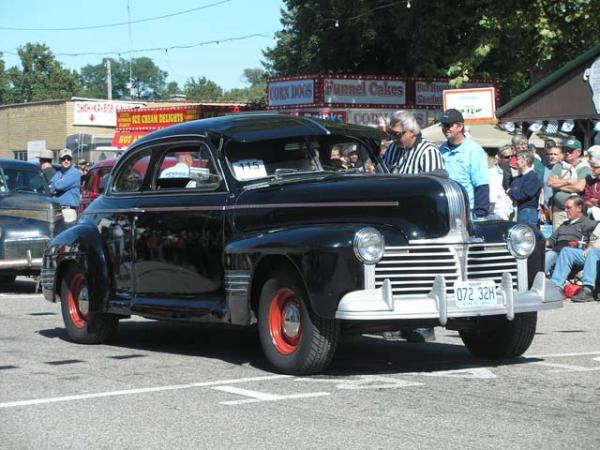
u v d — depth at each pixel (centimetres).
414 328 740
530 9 2436
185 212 830
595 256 1230
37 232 1462
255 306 770
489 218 779
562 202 1339
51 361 830
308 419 588
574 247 1255
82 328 938
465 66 2500
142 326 1072
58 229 1488
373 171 887
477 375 732
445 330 1011
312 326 711
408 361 808
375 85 2550
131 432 566
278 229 755
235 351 879
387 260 702
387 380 712
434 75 2656
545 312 1130
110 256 914
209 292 809
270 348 746
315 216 749
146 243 870
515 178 1317
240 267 764
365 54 3469
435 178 736
